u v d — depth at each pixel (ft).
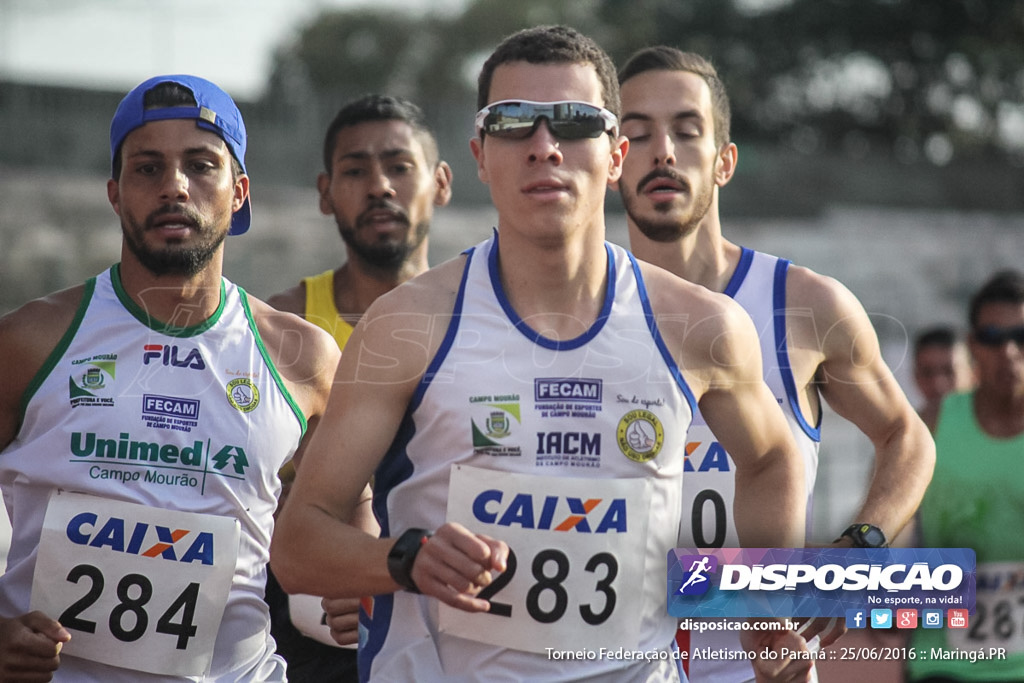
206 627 33.99
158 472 33.91
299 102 270.87
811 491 39.70
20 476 33.83
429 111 267.18
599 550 30.01
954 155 358.84
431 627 30.91
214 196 34.83
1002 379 50.01
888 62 356.18
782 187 296.92
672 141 40.32
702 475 37.73
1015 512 49.73
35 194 232.32
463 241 240.94
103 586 33.32
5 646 31.30
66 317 34.68
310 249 229.04
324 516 29.22
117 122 35.04
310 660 45.78
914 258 269.64
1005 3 345.72
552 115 29.35
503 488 29.84
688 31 358.64
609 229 241.14
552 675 29.99
